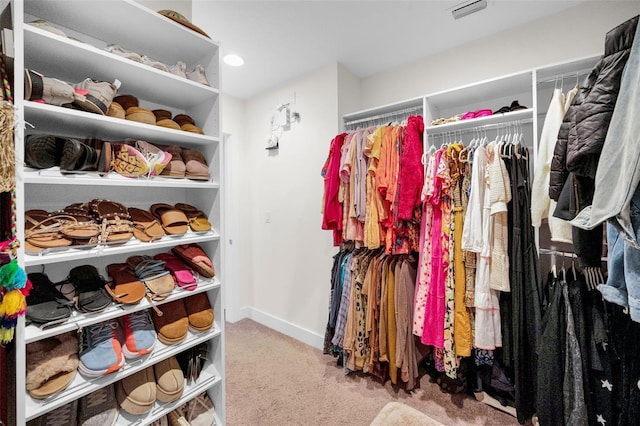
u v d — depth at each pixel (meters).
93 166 1.02
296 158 2.54
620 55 0.86
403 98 2.30
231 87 2.70
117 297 1.07
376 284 1.84
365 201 1.87
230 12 1.69
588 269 1.35
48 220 1.02
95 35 1.26
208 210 1.48
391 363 1.77
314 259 2.42
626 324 1.19
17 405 0.85
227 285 2.91
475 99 1.90
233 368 2.04
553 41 1.70
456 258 1.57
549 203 1.37
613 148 0.82
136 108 1.20
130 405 1.10
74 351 1.02
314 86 2.39
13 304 0.79
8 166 0.79
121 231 1.11
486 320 1.46
